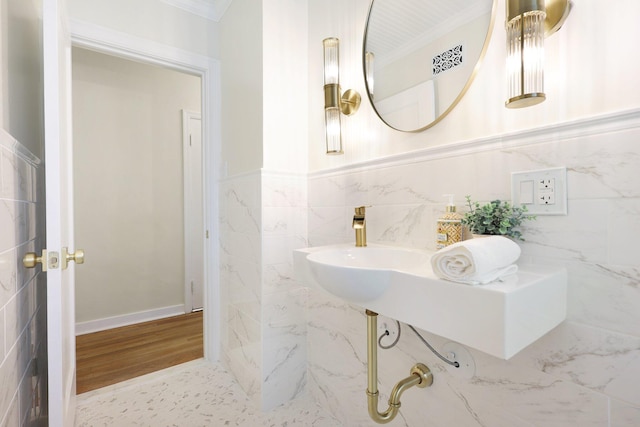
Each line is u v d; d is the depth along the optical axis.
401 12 1.15
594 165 0.70
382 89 1.23
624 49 0.66
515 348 0.57
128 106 2.67
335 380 1.47
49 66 0.95
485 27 0.90
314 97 1.61
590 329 0.71
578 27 0.73
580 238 0.72
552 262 0.77
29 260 0.93
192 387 1.73
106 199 2.58
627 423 0.66
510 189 0.84
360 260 1.14
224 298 1.93
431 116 1.05
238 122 1.74
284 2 1.57
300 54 1.64
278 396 1.57
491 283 0.62
